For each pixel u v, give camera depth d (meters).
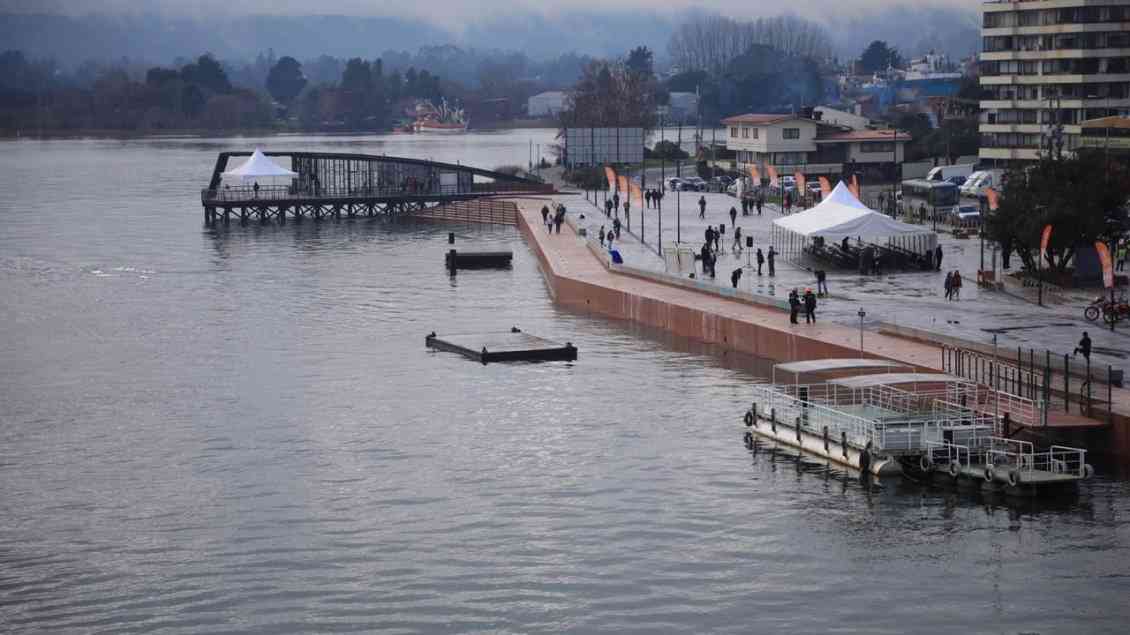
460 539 90.94
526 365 139.62
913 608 79.69
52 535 92.81
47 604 82.19
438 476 103.50
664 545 89.19
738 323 143.25
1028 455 95.94
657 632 77.31
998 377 110.25
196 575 86.00
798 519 92.81
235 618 80.06
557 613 79.81
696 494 98.19
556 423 117.00
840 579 83.50
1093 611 78.75
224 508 97.50
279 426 117.94
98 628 79.12
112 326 164.38
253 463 107.69
